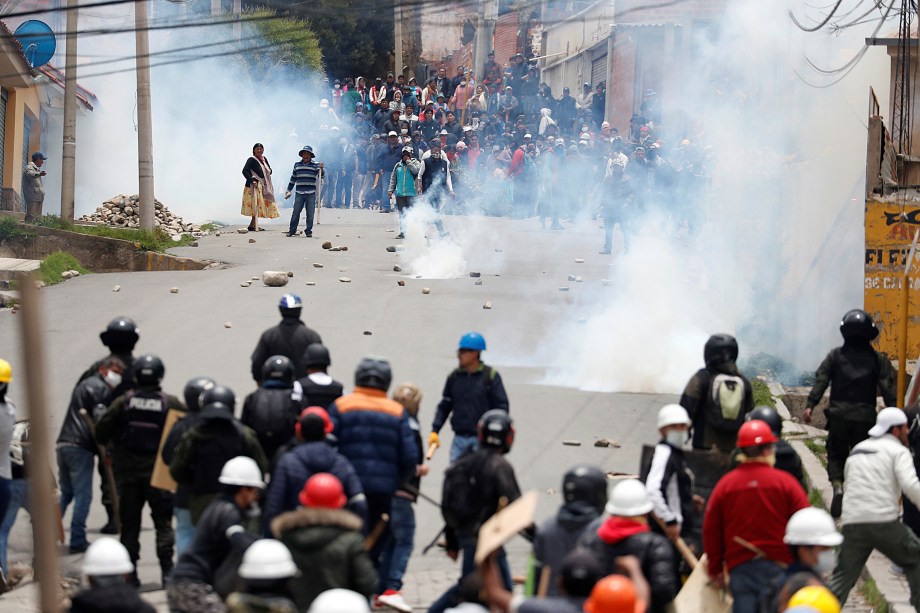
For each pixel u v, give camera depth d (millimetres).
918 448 26047
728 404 23734
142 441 23875
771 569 19312
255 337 42906
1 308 49938
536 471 30656
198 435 21609
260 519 21656
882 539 23062
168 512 24188
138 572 25281
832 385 29375
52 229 61781
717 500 19875
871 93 40406
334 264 59562
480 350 26047
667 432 21031
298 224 74562
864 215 41812
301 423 20797
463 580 19703
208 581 18609
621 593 13516
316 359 24547
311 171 69938
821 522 17531
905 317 33781
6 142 81312
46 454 11750
